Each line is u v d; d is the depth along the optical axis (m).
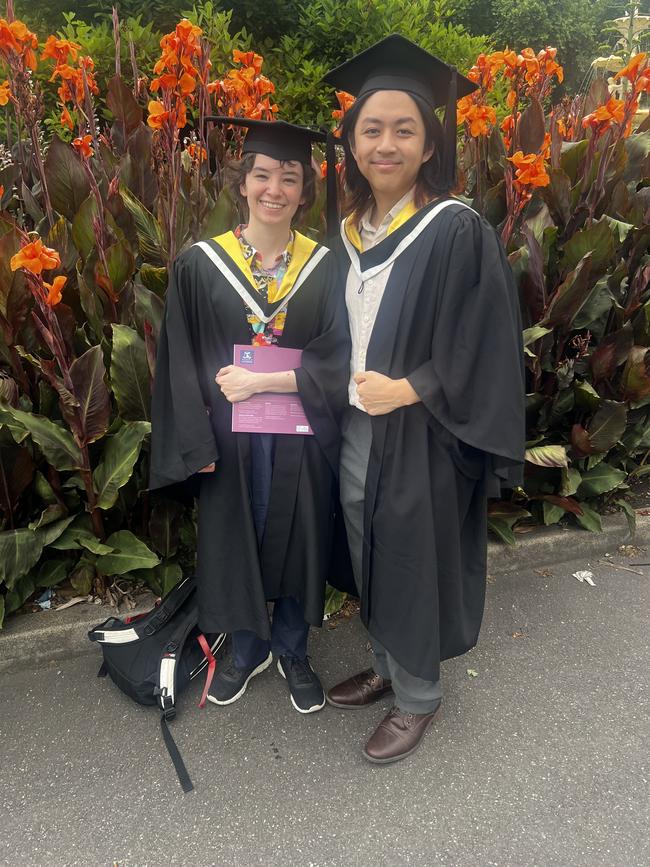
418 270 1.60
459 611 1.81
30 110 2.63
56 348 2.06
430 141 1.60
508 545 2.83
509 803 1.76
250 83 2.98
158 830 1.69
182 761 1.88
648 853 1.62
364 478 1.82
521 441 1.65
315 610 1.95
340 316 1.77
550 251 2.88
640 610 2.57
